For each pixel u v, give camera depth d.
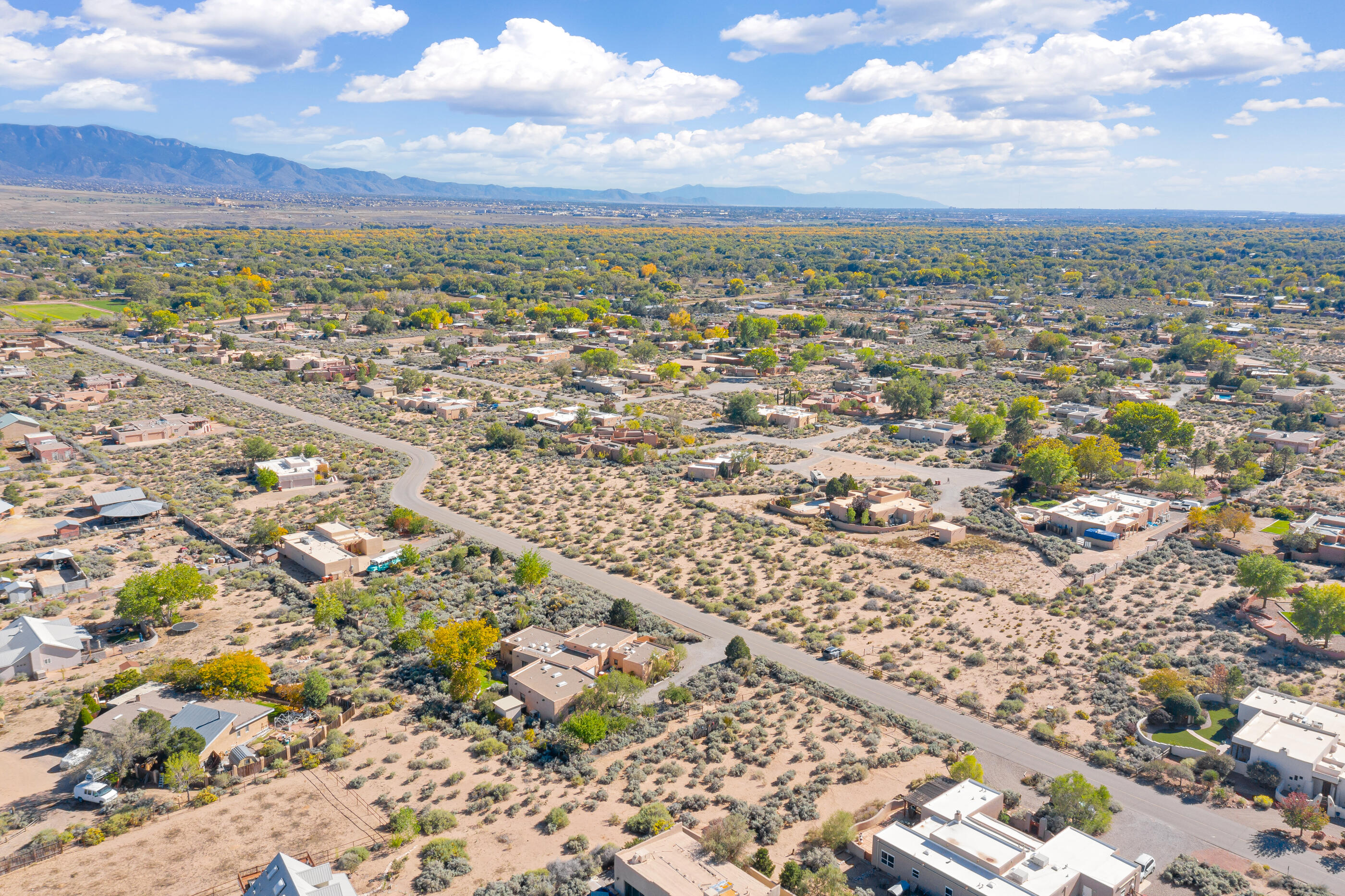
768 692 117.12
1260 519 180.12
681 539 172.62
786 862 82.06
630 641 126.06
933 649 129.00
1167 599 143.50
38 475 199.75
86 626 131.00
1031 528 175.88
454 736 106.38
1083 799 90.12
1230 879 81.44
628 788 95.94
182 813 89.88
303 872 75.00
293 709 109.81
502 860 83.69
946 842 82.38
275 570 153.00
